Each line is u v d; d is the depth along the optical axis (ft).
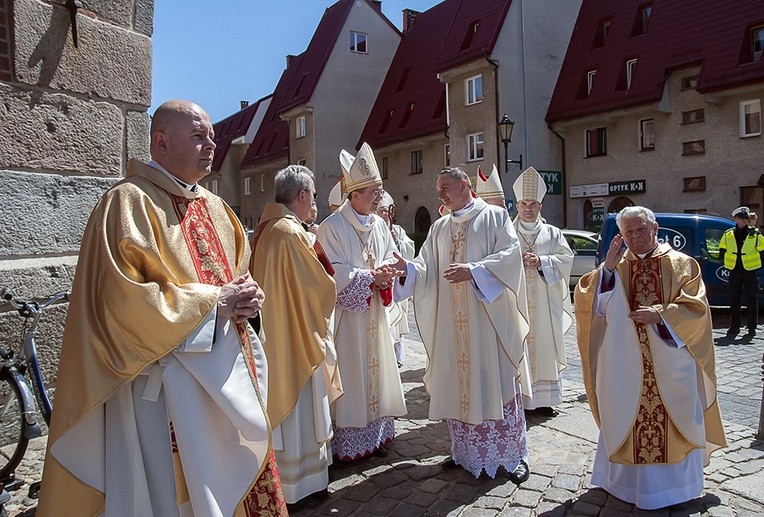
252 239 12.95
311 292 12.11
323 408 12.42
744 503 11.73
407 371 24.11
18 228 14.26
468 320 13.14
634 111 68.13
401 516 11.59
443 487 12.79
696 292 11.59
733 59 60.44
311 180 13.10
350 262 14.26
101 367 7.30
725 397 19.84
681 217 38.65
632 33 73.97
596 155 74.08
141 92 16.76
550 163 78.54
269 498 8.61
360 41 107.76
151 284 7.31
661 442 11.35
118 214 7.61
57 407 7.36
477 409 12.86
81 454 7.48
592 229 74.69
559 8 80.89
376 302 14.39
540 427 16.63
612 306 11.84
